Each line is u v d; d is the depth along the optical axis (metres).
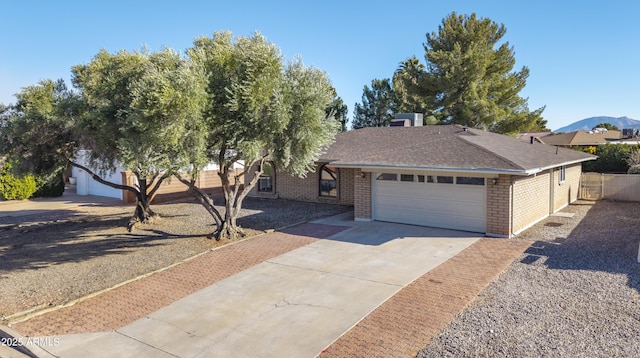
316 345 6.49
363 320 7.31
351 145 20.70
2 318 7.89
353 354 6.16
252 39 11.67
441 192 14.47
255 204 21.67
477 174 13.27
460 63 31.44
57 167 16.45
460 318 7.19
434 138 18.56
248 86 11.05
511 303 7.74
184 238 14.26
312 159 13.18
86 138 15.22
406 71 36.22
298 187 22.36
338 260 11.04
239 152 12.47
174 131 10.29
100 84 14.22
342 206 20.33
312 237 13.80
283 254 11.79
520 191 13.72
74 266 11.31
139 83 11.01
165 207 21.89
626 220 15.40
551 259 10.50
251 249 12.49
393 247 12.21
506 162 12.80
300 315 7.64
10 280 10.20
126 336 7.05
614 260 10.23
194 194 13.73
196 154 11.04
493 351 6.03
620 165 24.61
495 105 31.55
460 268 10.02
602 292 8.12
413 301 8.07
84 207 22.66
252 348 6.48
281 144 12.21
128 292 9.19
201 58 11.84
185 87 10.48
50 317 7.95
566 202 19.62
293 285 9.24
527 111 33.72
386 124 42.56
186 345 6.66
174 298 8.73
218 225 14.11
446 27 33.66
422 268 10.12
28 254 12.84
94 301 8.73
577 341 6.23
